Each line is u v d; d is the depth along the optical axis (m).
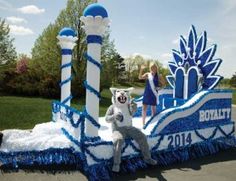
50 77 25.22
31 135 7.03
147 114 9.85
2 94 26.23
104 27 6.20
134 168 6.47
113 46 23.42
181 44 9.91
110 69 24.03
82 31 22.50
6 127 10.94
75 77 23.31
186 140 7.61
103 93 32.59
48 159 6.46
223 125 8.62
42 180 5.83
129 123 6.63
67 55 8.84
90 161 6.14
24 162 6.41
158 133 7.09
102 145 6.26
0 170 6.20
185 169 6.80
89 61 6.29
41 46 23.69
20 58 29.97
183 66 9.76
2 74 26.55
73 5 22.33
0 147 6.42
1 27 26.09
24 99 22.39
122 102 6.61
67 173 6.19
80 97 24.28
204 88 9.09
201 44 9.23
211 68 8.91
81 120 6.25
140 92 38.12
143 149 6.53
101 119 9.27
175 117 7.39
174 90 9.99
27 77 26.36
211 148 8.05
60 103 8.22
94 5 6.21
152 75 8.35
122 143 6.26
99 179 5.96
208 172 6.66
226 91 8.77
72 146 6.59
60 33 8.75
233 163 7.31
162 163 6.97
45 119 13.01
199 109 7.97
